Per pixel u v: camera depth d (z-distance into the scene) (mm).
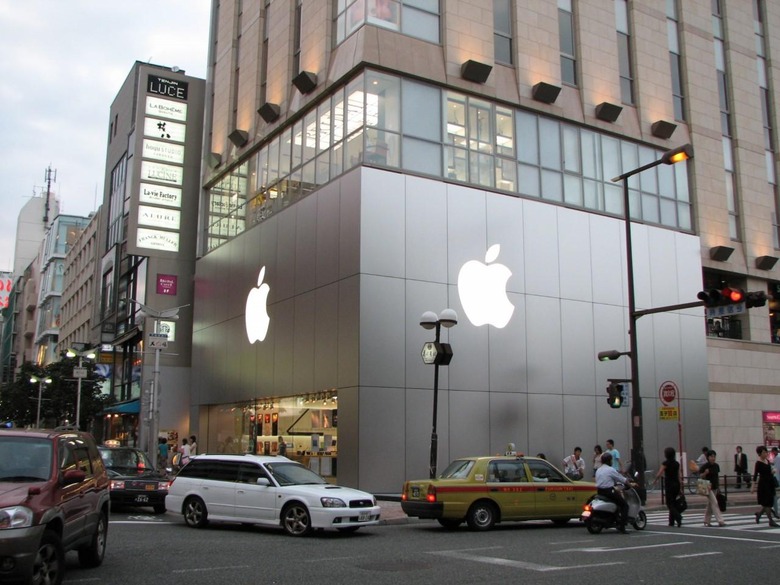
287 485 14844
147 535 14148
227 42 38594
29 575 7574
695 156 35000
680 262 33000
